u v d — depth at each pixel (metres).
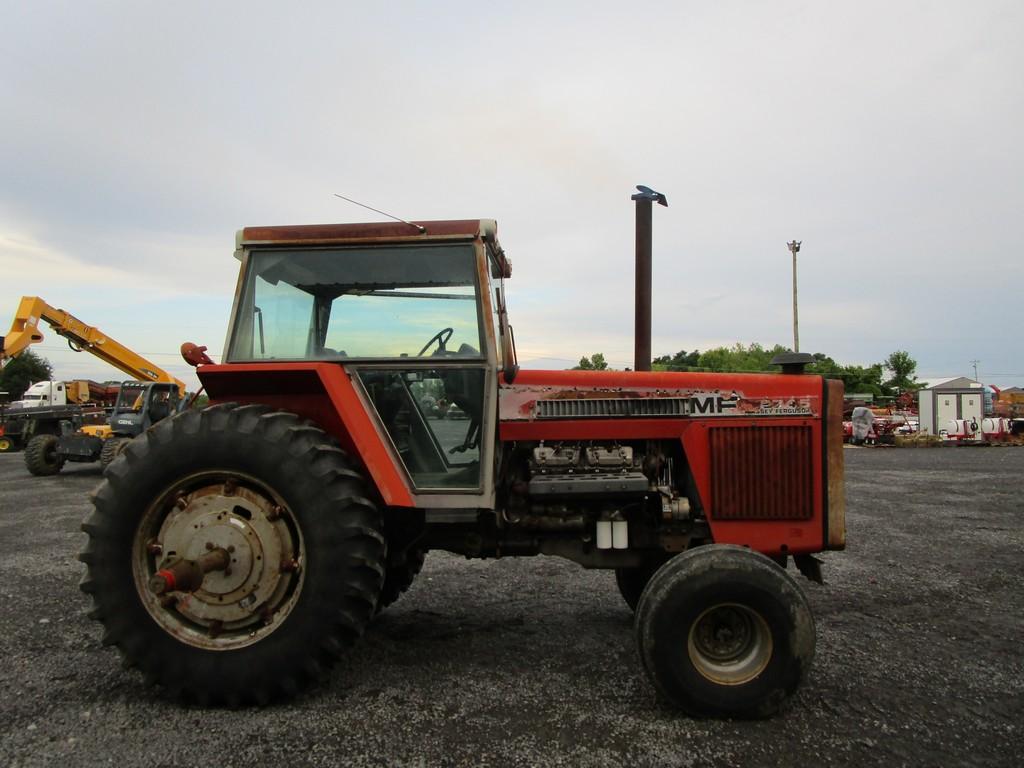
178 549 2.91
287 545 2.91
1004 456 15.83
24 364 54.72
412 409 3.22
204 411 2.98
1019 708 2.79
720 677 2.71
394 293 3.23
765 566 2.73
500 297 3.75
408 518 3.42
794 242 36.34
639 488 3.19
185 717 2.73
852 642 3.59
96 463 17.12
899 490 9.70
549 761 2.38
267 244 3.23
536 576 5.08
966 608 4.21
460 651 3.47
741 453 3.33
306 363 3.12
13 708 2.82
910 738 2.54
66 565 5.54
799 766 2.35
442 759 2.39
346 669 3.23
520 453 3.46
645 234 4.28
